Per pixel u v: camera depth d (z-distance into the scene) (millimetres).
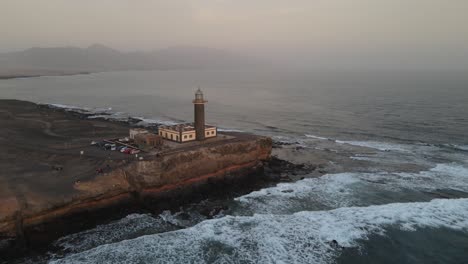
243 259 27078
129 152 43312
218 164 45594
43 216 31125
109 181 36094
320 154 59344
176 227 33125
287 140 69750
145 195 38500
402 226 32875
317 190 42750
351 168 51875
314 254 28016
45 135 55969
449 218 34531
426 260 27969
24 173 37594
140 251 27891
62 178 36312
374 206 37062
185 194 40906
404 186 44281
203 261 26766
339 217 34312
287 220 33531
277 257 27422
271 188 43188
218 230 31406
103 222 33656
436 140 67438
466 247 29797
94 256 27203
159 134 52406
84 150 45562
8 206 29938
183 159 41531
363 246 29438
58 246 29234
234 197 40688
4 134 55875
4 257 27375
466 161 54625
